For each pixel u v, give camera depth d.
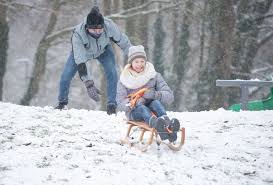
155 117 12.75
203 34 51.75
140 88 13.46
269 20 55.66
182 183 11.12
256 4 51.94
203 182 11.31
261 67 59.38
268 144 15.03
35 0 53.22
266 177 12.13
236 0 50.78
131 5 50.69
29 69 64.25
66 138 14.15
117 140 14.33
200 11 49.84
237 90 47.25
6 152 12.52
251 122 18.03
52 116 17.59
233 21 48.53
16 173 10.96
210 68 47.94
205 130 16.77
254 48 51.00
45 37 50.06
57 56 65.00
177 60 53.00
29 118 16.95
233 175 12.08
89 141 14.00
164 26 56.97
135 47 13.44
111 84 18.80
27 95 50.53
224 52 47.91
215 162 12.86
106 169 11.52
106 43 18.45
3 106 19.11
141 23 50.44
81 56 18.08
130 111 13.40
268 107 24.59
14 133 14.55
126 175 11.22
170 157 12.87
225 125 17.58
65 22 53.97
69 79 19.25
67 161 11.97
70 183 10.55
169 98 13.51
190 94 56.53
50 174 10.99
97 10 17.75
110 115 18.45
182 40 52.34
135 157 12.59
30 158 12.07
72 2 51.19
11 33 57.94
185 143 14.56
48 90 66.38
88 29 17.88
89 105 65.62
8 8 50.75
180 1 50.50
